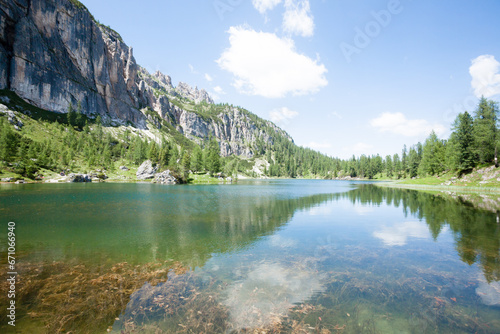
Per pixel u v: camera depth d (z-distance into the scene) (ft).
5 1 506.89
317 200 168.04
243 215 106.01
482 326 28.37
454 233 74.69
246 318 29.17
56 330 26.30
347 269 45.83
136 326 27.25
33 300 32.71
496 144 225.35
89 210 108.68
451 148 274.77
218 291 36.11
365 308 32.04
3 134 285.02
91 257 51.60
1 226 77.20
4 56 506.48
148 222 88.22
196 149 485.15
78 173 324.39
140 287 37.09
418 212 114.11
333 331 26.96
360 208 129.39
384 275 43.16
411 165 406.41
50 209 107.45
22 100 519.60
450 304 33.40
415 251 57.26
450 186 243.40
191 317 29.17
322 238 69.15
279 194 213.66
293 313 30.58
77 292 35.14
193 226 83.46
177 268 45.57
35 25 572.10
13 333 25.46
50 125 484.74
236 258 51.75
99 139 529.86
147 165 402.93
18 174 269.44
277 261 50.03
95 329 26.66
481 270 45.70
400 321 29.22
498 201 146.72
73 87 635.25
